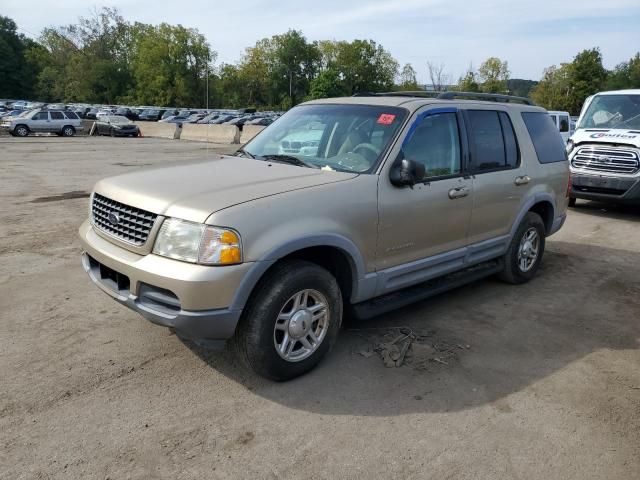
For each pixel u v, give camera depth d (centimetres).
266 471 279
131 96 9131
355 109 451
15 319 449
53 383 352
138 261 330
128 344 409
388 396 352
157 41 9050
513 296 550
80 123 3428
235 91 10319
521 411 340
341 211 363
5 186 1163
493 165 502
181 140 3228
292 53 10638
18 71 9338
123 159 1842
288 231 332
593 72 6825
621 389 372
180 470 278
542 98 7550
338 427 317
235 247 314
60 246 677
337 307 374
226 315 317
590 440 314
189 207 323
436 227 439
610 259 706
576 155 1008
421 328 460
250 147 478
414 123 421
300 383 363
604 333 466
